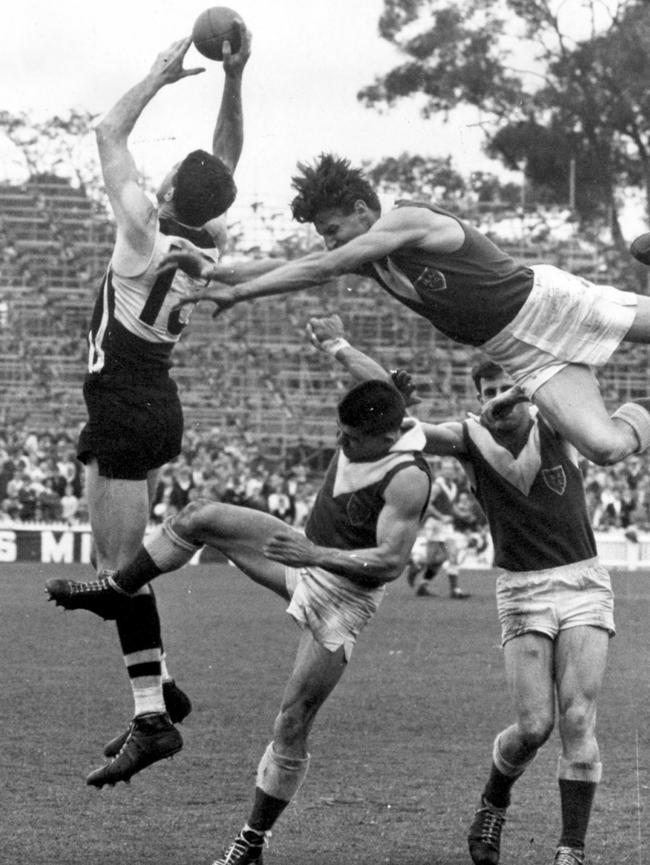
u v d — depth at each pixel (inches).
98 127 259.3
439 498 894.4
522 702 262.5
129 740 269.4
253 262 237.9
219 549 255.6
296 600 251.3
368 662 555.8
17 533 1128.8
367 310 1373.0
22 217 1390.3
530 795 322.7
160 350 266.4
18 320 1344.7
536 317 251.1
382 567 242.2
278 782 251.0
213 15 266.2
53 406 1311.5
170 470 1170.6
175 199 263.1
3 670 506.3
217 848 267.3
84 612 728.3
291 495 1171.3
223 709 427.2
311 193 248.8
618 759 358.0
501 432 265.4
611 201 1759.4
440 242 243.8
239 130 279.1
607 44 1733.5
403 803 307.4
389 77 1777.8
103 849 265.0
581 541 264.4
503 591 268.2
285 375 1344.7
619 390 1376.7
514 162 1785.2
